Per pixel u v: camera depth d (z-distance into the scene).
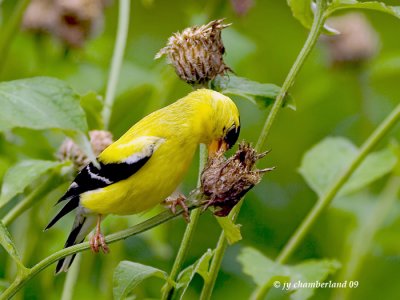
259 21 14.21
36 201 8.12
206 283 6.46
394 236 11.79
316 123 13.73
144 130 7.22
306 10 7.12
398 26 15.99
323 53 13.60
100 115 8.61
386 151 9.61
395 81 13.91
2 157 9.80
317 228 12.31
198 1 13.97
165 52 7.28
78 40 11.33
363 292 11.88
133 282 6.24
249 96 7.09
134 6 13.91
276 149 13.17
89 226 7.70
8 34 9.63
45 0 11.52
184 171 7.29
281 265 8.38
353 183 9.47
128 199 7.15
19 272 6.02
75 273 8.49
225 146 7.38
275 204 12.60
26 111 5.52
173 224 12.16
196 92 7.34
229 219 6.16
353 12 13.45
